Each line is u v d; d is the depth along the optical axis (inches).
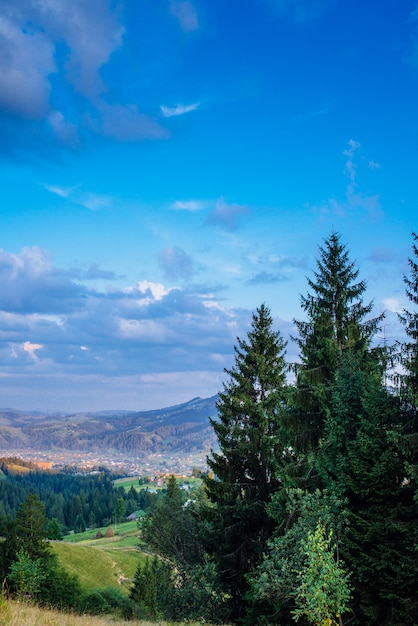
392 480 676.7
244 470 1187.9
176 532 1323.8
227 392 1232.2
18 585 942.4
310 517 683.4
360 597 668.1
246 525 1131.3
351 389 754.2
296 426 920.3
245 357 1258.6
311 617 528.7
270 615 798.5
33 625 426.6
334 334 957.2
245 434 1160.8
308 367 961.5
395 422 696.4
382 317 949.8
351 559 649.0
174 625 803.4
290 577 655.1
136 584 1737.2
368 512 676.1
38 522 1948.8
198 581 1131.3
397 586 628.7
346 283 987.3
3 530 1956.2
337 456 728.3
